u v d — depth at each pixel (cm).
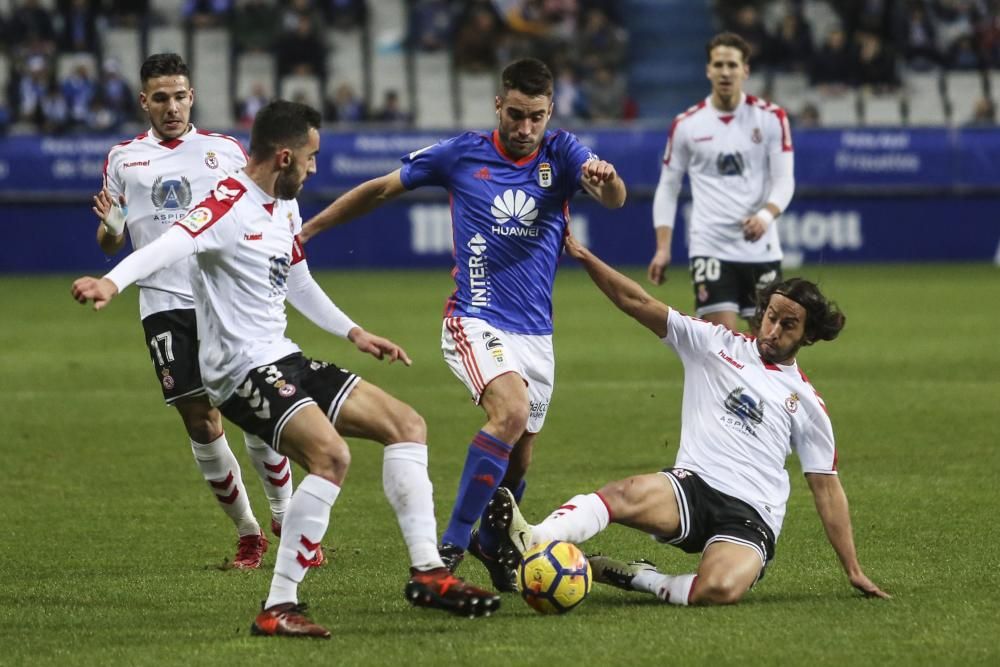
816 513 2847
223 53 10669
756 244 3862
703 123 3841
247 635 1950
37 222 8812
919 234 9275
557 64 10438
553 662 1803
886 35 10938
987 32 10925
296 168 2020
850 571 2166
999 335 5903
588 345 5766
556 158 2402
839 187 9181
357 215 2492
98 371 5081
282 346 2045
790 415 2194
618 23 11206
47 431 3906
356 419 2009
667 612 2073
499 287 2398
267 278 2025
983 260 9319
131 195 2630
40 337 6081
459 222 2414
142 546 2603
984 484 3109
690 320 2245
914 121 10625
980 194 9269
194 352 2492
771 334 2197
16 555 2522
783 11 11425
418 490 2002
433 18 11025
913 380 4747
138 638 1941
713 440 2202
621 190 2339
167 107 2614
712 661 1805
